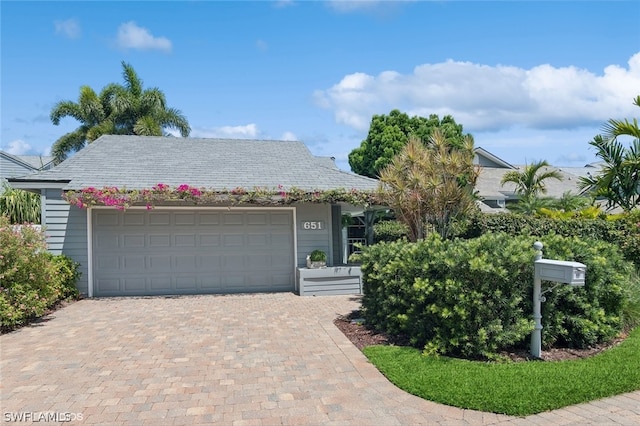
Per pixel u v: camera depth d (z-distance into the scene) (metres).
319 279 11.93
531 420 4.05
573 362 5.52
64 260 10.82
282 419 4.17
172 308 9.98
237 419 4.18
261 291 12.52
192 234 12.20
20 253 8.44
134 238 11.88
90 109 25.11
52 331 7.81
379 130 28.31
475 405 4.30
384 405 4.45
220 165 13.58
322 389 4.91
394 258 7.12
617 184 13.35
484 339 5.53
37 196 15.84
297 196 11.80
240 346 6.75
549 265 5.57
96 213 11.70
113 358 6.17
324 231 12.80
